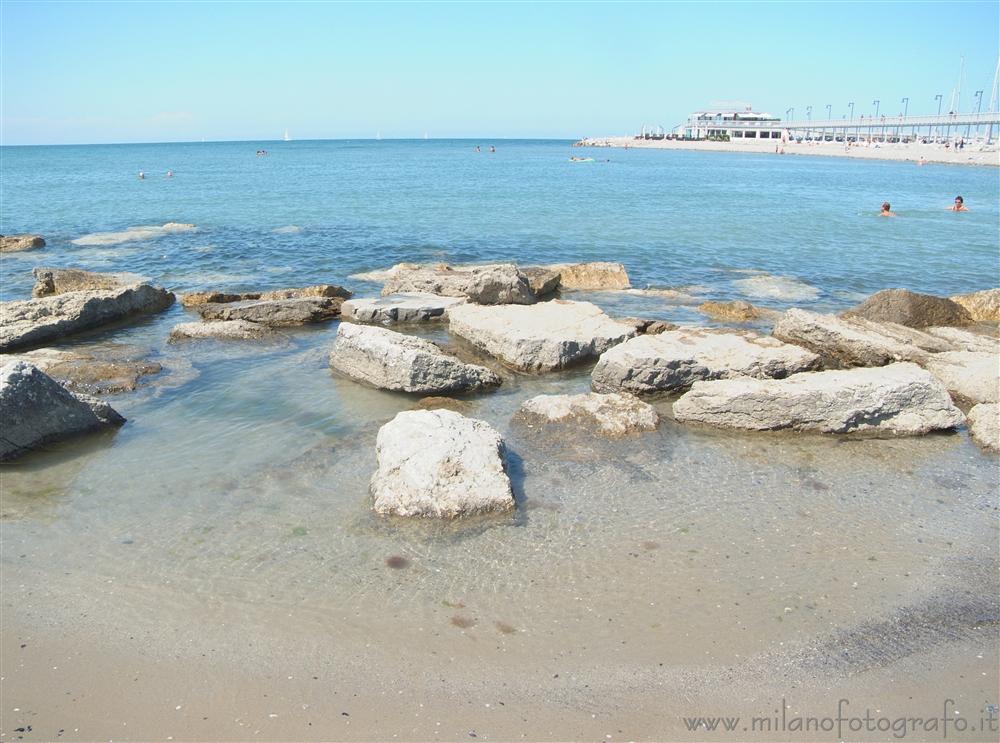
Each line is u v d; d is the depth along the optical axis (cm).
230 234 3406
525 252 2945
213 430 1200
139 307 2012
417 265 2439
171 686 646
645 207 4600
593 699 632
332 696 634
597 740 591
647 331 1728
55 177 8044
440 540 872
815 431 1191
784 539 884
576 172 8875
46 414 1122
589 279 2364
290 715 614
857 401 1180
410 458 970
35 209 4638
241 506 952
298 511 939
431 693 637
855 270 2645
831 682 655
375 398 1348
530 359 1516
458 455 974
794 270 2644
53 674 660
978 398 1333
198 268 2655
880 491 1009
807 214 4262
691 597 770
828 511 953
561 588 783
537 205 4666
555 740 590
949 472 1068
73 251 3012
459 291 2138
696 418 1227
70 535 887
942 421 1202
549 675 659
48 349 1551
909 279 2508
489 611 744
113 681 652
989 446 1139
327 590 777
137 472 1051
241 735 593
